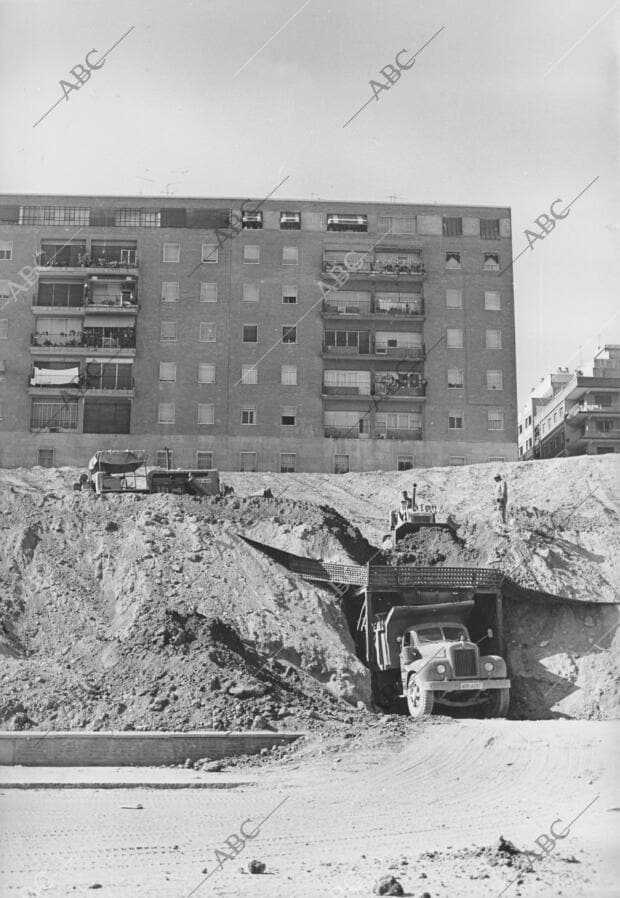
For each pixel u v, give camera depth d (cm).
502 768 2495
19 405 8012
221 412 8081
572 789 2297
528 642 4028
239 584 3772
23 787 2305
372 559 4194
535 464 6919
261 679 3178
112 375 8075
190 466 7981
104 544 3881
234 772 2519
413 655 3553
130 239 8250
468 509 6569
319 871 1714
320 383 8169
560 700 3816
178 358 8131
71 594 3559
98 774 2455
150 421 8031
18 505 4038
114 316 8156
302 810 2155
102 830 1969
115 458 4903
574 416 8438
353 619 3938
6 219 8219
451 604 3750
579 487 6494
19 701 2848
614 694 3759
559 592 4109
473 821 2077
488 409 8225
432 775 2464
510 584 4103
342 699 3394
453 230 8412
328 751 2675
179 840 1917
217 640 3284
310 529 4162
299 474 7325
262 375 8156
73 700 2881
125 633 3272
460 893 1575
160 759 2619
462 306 8325
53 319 8156
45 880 1641
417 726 2984
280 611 3703
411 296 8350
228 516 4234
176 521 4062
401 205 8406
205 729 2805
